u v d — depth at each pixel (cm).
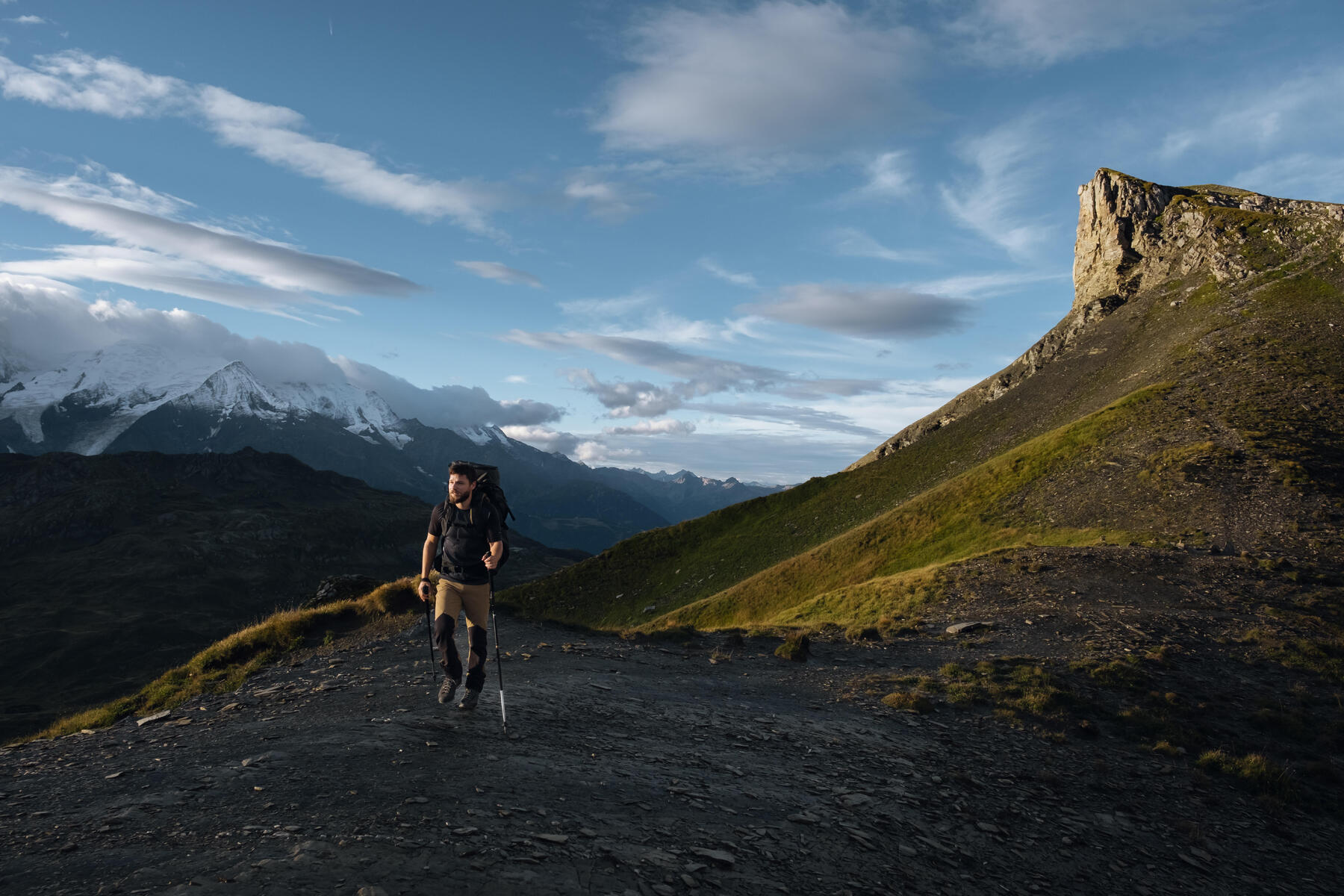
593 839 533
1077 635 2075
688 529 10100
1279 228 10750
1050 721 1273
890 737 1077
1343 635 2041
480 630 798
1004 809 841
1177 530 3616
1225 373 6481
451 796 569
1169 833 870
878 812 744
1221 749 1220
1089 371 10381
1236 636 2019
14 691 17212
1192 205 12250
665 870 506
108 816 502
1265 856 854
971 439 10156
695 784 728
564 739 808
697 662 1606
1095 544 3800
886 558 5891
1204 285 10769
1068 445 5978
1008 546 4488
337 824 494
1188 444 4909
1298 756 1230
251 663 1270
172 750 712
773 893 512
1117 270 12756
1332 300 8356
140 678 18512
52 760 680
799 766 866
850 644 2083
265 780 588
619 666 1427
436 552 801
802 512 9688
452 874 435
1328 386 5506
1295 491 3678
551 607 9175
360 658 1284
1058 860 732
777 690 1380
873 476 10225
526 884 440
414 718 802
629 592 8988
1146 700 1451
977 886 629
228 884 392
